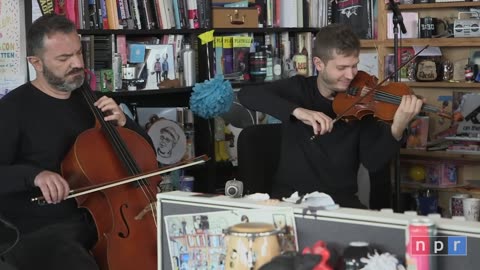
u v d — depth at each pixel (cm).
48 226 260
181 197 150
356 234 132
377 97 284
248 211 140
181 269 150
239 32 410
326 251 124
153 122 363
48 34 260
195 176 397
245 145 306
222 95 358
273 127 312
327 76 280
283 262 122
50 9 317
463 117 418
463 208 362
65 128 267
